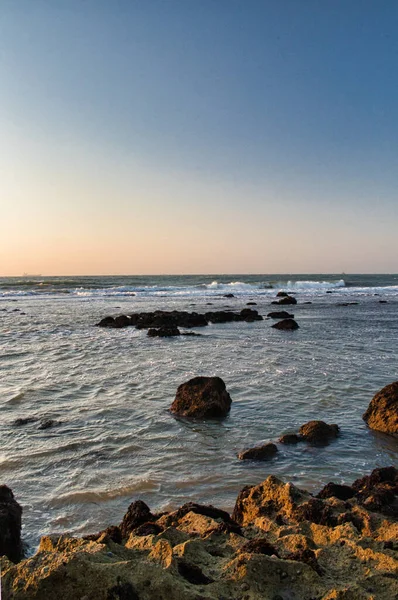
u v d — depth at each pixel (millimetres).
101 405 11750
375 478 6863
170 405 11844
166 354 19328
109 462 8281
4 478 7605
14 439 9312
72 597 2996
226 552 4312
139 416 10953
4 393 12766
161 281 101562
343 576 3809
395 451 9023
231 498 7004
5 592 3047
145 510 5750
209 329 28625
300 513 5523
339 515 5441
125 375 15203
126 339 24031
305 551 4074
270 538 4824
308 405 11914
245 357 18531
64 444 9086
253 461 8453
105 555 3570
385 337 24516
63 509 6645
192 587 3307
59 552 3453
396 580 3543
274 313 35188
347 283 95875
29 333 26047
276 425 10469
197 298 55156
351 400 12375
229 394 12547
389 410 10227
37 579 3043
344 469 8156
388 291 69938
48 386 13625
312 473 7957
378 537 4906
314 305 46656
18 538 5570
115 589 3016
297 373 15453
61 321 32125
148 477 7684
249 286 72688
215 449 9031
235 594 3369
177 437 9641
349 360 17828
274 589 3500
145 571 3215
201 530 5016
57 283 77500
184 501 6883
